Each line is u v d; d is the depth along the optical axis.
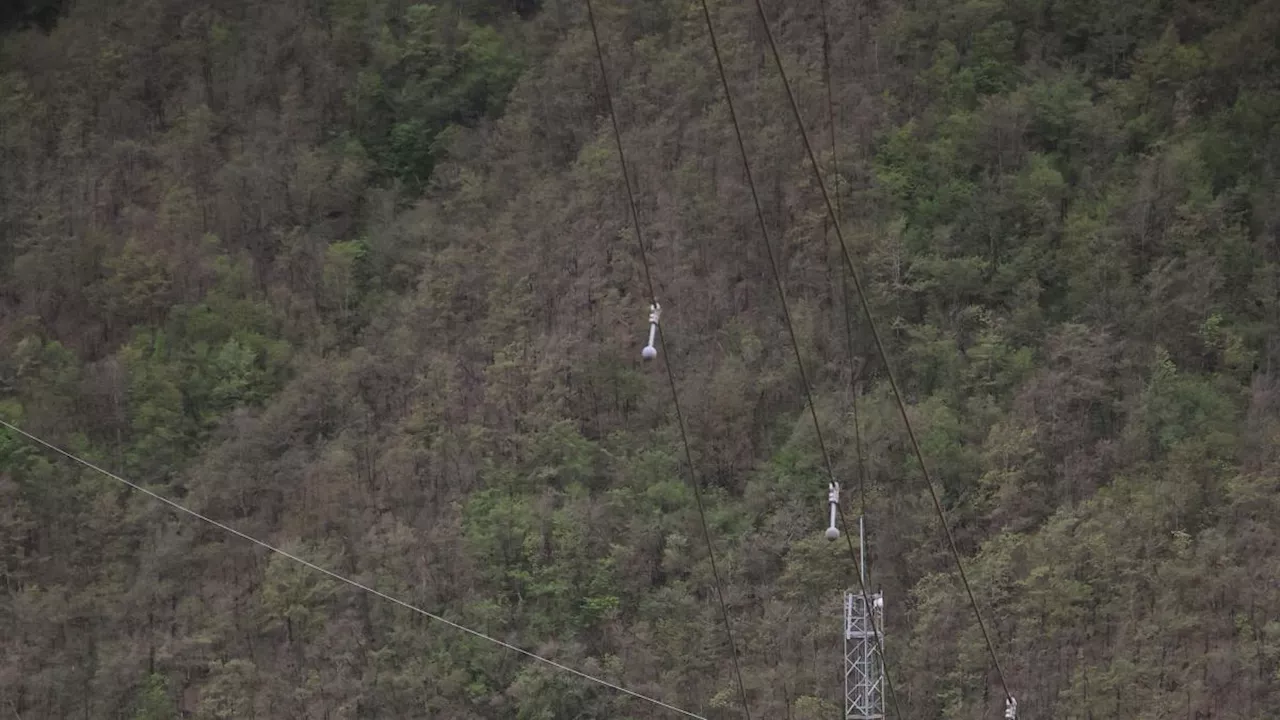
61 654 156.25
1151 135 192.00
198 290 189.88
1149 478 157.00
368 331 183.38
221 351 181.25
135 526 166.75
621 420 168.50
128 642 156.00
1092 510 153.25
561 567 153.62
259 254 196.00
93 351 187.12
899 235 180.62
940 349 170.50
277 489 168.00
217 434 175.62
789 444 162.12
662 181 190.62
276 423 173.50
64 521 167.62
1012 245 181.38
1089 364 166.75
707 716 142.50
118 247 196.00
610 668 146.25
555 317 177.88
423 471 165.38
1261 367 169.50
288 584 156.50
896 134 191.75
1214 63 197.00
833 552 151.75
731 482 162.88
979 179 188.50
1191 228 177.50
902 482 158.62
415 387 174.00
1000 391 167.62
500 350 175.62
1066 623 145.12
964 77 197.38
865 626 128.62
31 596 160.25
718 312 177.50
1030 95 194.00
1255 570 146.00
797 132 192.62
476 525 158.50
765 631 146.75
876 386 170.12
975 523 155.62
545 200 190.88
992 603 146.88
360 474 166.88
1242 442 158.38
